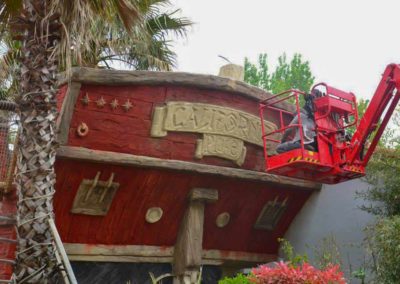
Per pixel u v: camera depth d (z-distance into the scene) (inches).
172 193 353.7
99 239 344.5
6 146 310.8
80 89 298.5
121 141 316.8
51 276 229.3
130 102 316.5
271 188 390.0
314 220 405.7
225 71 368.5
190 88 337.7
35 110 233.9
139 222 353.7
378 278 295.1
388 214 335.3
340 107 318.7
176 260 368.5
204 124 344.2
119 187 331.0
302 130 308.5
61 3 239.9
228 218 391.2
